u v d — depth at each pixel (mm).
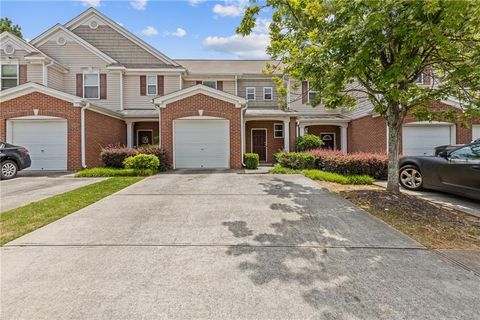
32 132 11953
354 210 5359
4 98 11680
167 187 7621
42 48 16109
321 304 2387
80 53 16250
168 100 12367
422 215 5016
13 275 2881
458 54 5152
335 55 5531
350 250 3527
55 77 15688
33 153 11930
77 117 11938
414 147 12562
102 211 5289
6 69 15047
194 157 12625
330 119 16625
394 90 4984
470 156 5977
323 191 7066
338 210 5363
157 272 2957
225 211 5309
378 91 5977
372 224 4543
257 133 18203
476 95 5469
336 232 4180
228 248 3596
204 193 6859
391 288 2631
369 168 9859
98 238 3928
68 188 7664
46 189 7535
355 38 5160
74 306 2359
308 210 5367
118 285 2693
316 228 4359
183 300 2449
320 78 6371
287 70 8281
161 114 12391
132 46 17406
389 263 3156
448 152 6453
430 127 12586
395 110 6367
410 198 6109
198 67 19766
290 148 16375
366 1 4469
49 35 16125
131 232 4176
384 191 6730
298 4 7270
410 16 4246
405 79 5652
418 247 3615
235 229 4316
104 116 13750
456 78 5020
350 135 16922
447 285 2676
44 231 4184
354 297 2488
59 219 4770
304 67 6508
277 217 4934
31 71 15023
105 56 16312
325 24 6109
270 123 18172
